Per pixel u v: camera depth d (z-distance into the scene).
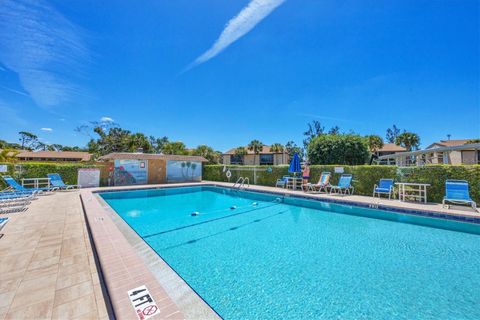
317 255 4.68
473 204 7.12
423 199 8.84
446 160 19.33
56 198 10.03
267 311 2.91
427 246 5.16
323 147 19.83
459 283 3.52
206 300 3.14
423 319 2.70
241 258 4.55
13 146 55.41
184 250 5.00
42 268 3.27
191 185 16.55
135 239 4.64
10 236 4.75
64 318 2.21
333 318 2.76
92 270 3.22
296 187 13.98
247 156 47.62
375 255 4.65
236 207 10.12
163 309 2.20
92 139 31.36
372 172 10.55
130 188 13.95
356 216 8.32
